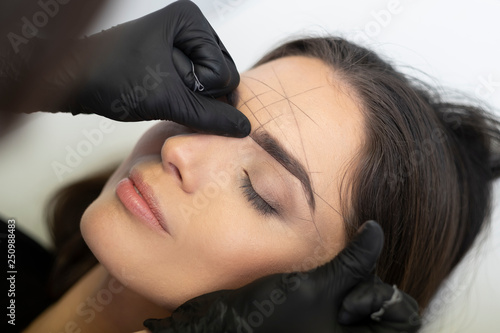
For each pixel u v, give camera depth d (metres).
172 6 0.86
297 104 0.82
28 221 1.44
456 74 1.43
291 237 0.81
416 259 0.95
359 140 0.84
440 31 1.46
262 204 0.79
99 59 0.79
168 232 0.77
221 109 0.79
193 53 0.85
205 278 0.80
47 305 1.08
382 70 0.98
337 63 0.94
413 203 0.90
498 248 1.31
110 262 0.80
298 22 1.63
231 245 0.78
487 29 1.44
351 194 0.84
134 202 0.79
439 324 1.30
